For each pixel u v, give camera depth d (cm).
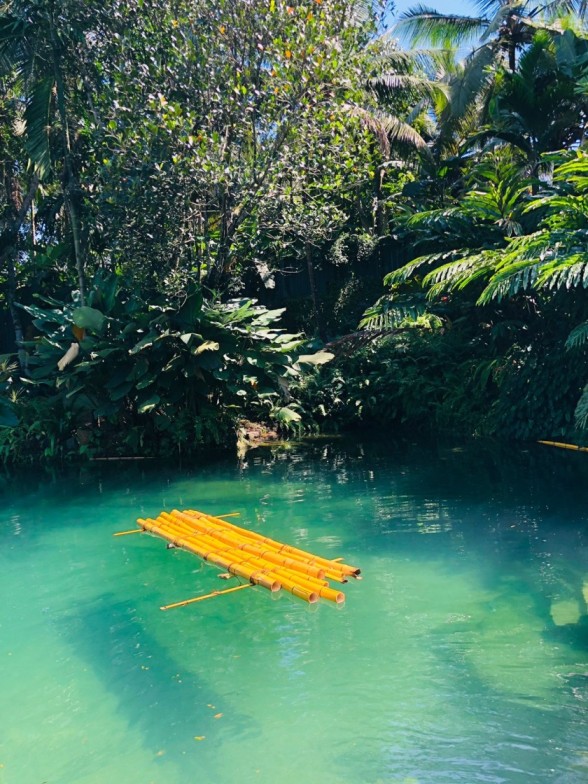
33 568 562
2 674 378
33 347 1409
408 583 484
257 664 375
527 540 570
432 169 1553
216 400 1201
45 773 288
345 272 1666
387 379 1349
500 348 1233
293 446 1197
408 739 298
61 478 979
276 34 1085
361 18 1249
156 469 1017
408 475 873
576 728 301
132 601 480
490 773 272
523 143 1338
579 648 376
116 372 1099
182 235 1130
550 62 1377
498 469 873
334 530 629
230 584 507
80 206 1208
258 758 291
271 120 1105
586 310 1016
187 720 324
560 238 934
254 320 1152
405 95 1630
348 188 1252
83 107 1180
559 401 1055
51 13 1091
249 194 1090
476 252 1156
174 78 1090
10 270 1495
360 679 352
